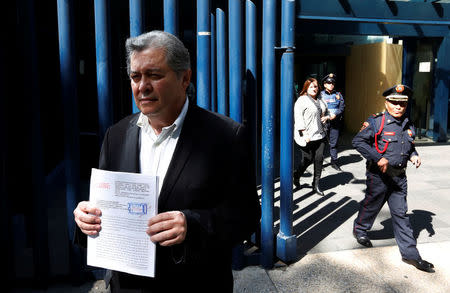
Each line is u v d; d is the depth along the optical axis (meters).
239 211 1.33
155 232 1.19
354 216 4.43
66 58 2.63
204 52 2.80
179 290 1.35
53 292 2.80
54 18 5.54
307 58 11.15
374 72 9.88
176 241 1.19
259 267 3.18
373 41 10.98
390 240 3.75
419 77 9.94
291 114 3.05
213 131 1.33
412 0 5.20
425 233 3.94
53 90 5.66
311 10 4.23
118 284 1.42
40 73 4.98
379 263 3.26
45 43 5.18
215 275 1.39
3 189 2.69
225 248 1.32
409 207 4.77
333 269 3.16
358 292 2.82
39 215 2.74
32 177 2.71
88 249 1.29
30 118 2.65
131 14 2.58
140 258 1.23
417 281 2.97
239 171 1.33
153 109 1.25
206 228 1.25
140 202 1.22
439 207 4.77
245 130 1.39
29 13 2.55
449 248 3.56
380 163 3.12
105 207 1.26
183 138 1.32
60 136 6.16
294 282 2.96
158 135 1.38
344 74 11.28
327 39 10.86
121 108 6.14
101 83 2.70
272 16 2.91
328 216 4.44
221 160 1.32
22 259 3.28
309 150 5.27
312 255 3.41
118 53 5.98
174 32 2.60
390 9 4.88
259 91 7.67
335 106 6.62
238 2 2.85
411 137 3.20
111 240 1.26
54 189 5.49
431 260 3.32
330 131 6.70
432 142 9.39
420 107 10.02
